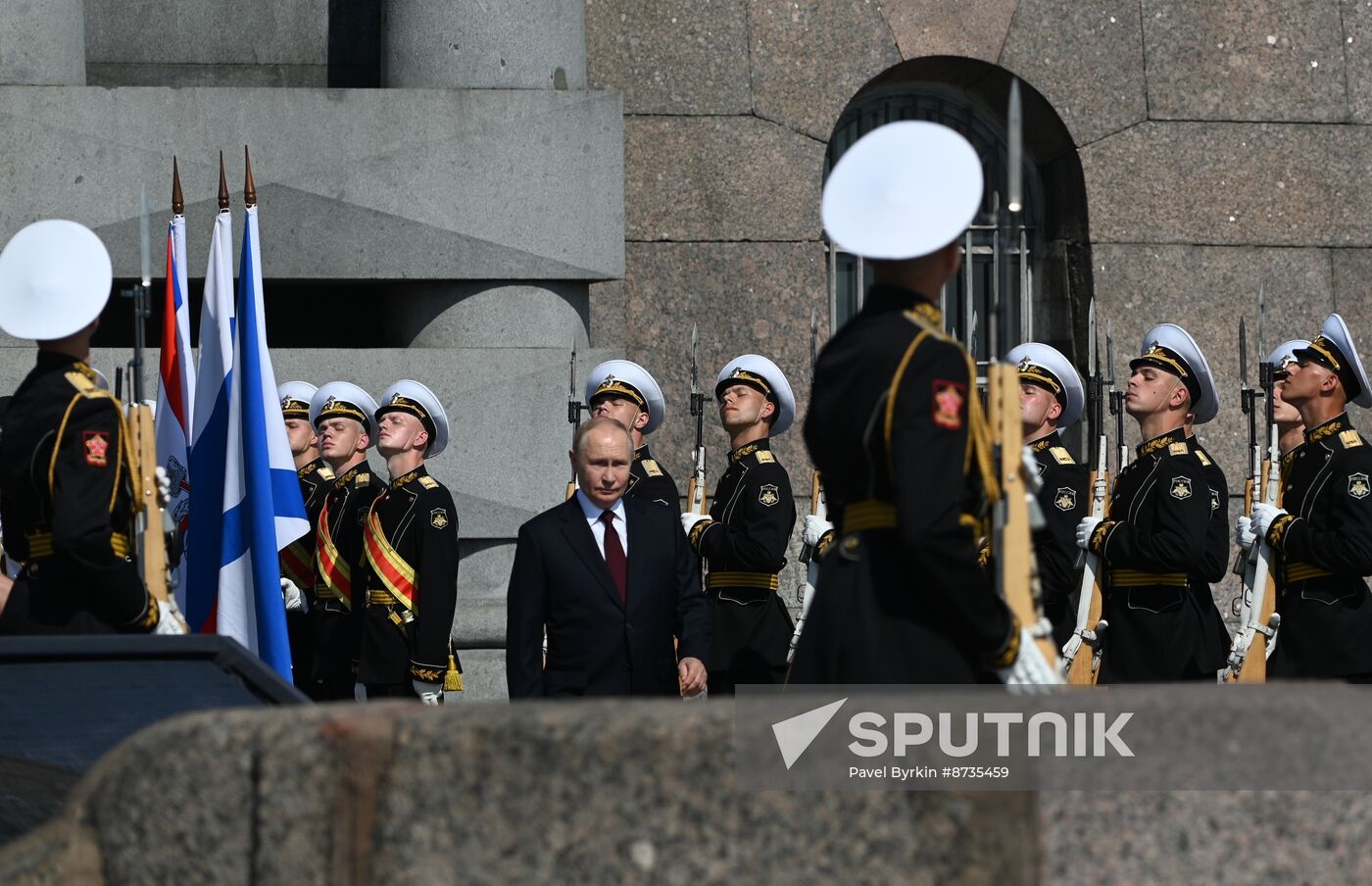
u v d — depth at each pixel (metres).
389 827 9.23
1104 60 40.97
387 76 36.16
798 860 9.02
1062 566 28.42
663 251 39.38
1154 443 27.81
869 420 13.08
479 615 33.94
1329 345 27.78
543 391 34.91
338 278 34.91
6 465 19.69
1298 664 26.88
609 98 35.78
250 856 9.43
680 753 9.02
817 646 13.37
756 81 39.75
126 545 19.91
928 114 42.22
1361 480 26.55
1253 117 41.38
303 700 14.11
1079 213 41.09
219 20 38.06
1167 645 27.17
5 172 34.06
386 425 29.02
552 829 9.07
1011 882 8.99
